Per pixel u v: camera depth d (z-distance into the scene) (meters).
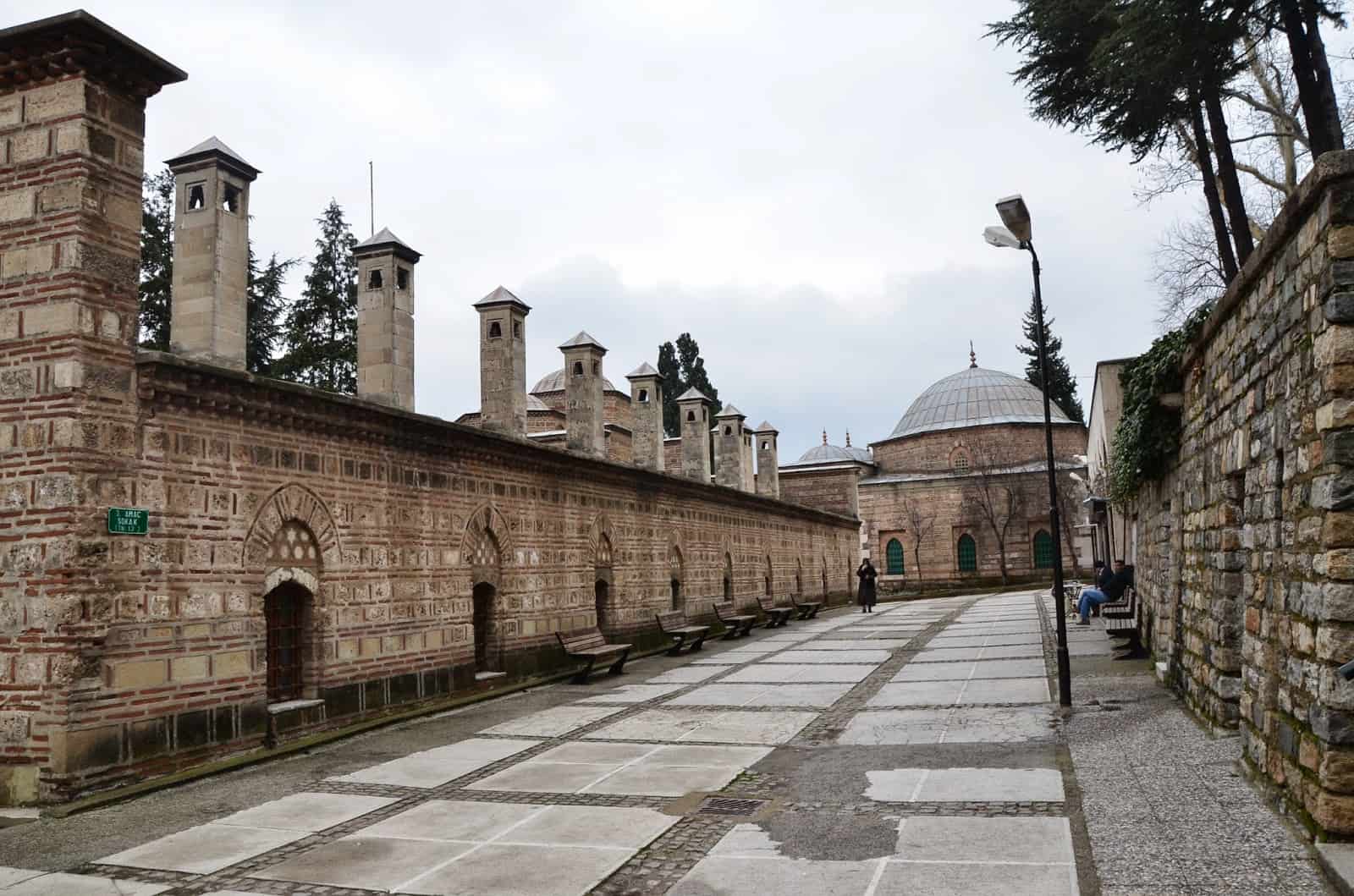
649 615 26.80
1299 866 6.71
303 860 8.23
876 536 74.62
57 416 10.75
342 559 14.84
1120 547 31.42
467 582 18.19
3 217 11.25
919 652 22.30
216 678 12.30
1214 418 11.34
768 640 28.06
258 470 13.27
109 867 8.23
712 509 32.28
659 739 13.12
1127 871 6.88
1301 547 7.60
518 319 20.47
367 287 16.61
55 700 10.37
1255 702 8.95
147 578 11.44
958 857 7.45
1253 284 9.30
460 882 7.53
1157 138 19.77
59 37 10.93
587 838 8.54
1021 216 14.69
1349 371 6.92
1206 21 15.73
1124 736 11.34
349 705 14.77
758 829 8.60
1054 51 18.78
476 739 13.70
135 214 11.66
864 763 10.91
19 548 10.71
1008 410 73.81
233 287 12.98
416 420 16.42
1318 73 16.11
